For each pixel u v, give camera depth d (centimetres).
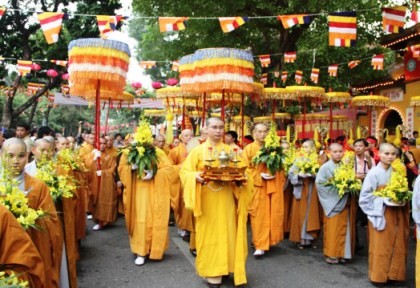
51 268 404
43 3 1816
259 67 1839
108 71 777
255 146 748
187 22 1641
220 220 564
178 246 793
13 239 310
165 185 693
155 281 600
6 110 1944
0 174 384
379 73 2008
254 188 724
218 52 764
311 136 2066
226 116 1938
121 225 967
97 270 646
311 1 1473
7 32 1891
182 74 877
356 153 793
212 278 568
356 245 766
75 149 940
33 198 398
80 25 1773
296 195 787
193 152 578
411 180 962
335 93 1335
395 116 2064
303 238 780
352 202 688
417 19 758
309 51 1767
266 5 1569
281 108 1914
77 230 712
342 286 591
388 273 584
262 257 730
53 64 1920
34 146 546
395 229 584
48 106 2711
